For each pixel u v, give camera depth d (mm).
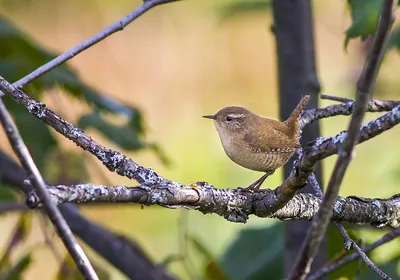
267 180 16516
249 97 19141
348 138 3961
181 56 19297
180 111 18719
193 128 18328
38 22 18781
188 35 19453
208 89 19109
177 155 17703
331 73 18172
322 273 6641
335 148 4520
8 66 9266
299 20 8703
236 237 10594
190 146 17922
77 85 9516
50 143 9414
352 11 6867
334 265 6645
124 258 9547
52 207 3777
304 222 8656
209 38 19469
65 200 4055
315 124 8648
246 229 10641
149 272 9562
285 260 8805
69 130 5371
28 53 9555
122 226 16109
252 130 8023
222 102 18891
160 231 15969
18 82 6305
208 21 19359
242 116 8297
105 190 4250
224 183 16938
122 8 19188
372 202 5871
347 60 17297
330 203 4098
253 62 19391
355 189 15023
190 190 5023
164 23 19406
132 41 19266
